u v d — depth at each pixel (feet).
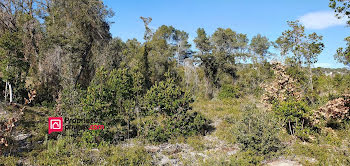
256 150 22.45
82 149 24.75
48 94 55.01
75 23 65.41
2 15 59.82
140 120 34.17
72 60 60.90
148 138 29.19
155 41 114.73
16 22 62.18
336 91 45.62
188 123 31.32
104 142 26.53
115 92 29.91
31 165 20.16
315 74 58.95
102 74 29.01
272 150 23.03
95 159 21.84
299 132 26.61
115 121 29.58
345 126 29.89
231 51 123.65
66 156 21.99
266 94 35.27
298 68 51.83
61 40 60.95
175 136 30.19
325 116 29.22
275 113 29.55
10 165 19.35
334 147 24.04
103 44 72.95
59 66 57.93
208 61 102.63
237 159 20.71
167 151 25.11
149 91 31.73
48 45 59.67
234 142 27.25
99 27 68.74
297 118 27.58
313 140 26.03
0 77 48.29
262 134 22.75
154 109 31.22
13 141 24.35
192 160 22.08
